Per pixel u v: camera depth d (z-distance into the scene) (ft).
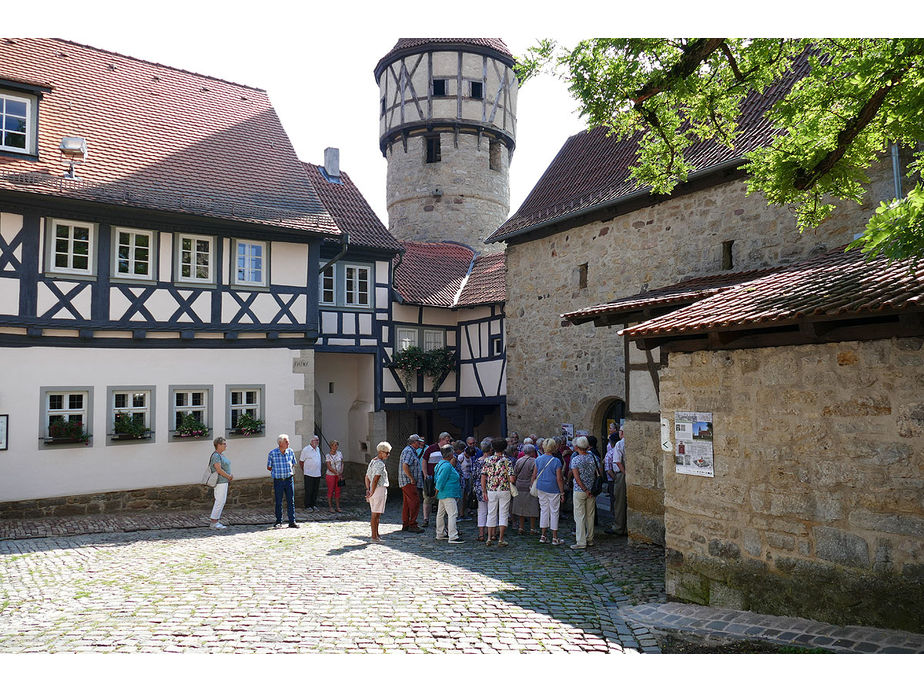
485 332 60.39
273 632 17.47
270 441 44.88
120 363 39.83
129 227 40.40
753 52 18.89
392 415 66.08
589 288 44.45
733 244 35.32
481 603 20.68
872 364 16.58
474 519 40.16
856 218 29.78
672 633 18.13
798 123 19.25
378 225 59.31
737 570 19.54
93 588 22.30
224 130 49.44
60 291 37.96
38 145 39.19
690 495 21.09
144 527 35.14
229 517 38.96
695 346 20.95
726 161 34.06
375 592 21.79
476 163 84.28
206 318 42.55
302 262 46.57
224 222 42.55
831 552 17.28
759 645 16.48
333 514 42.68
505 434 57.62
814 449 17.72
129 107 46.21
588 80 19.38
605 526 36.06
